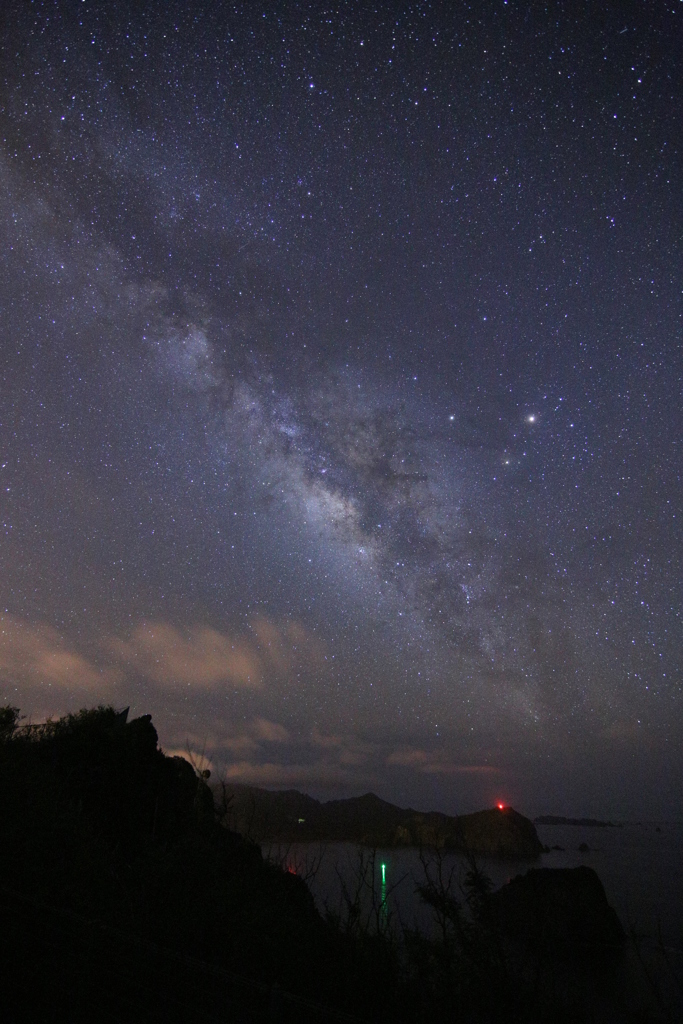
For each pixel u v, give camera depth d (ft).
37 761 37.42
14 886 22.94
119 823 38.65
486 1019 16.80
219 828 29.14
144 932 21.45
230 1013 13.65
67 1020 15.71
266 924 21.83
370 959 19.16
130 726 47.09
